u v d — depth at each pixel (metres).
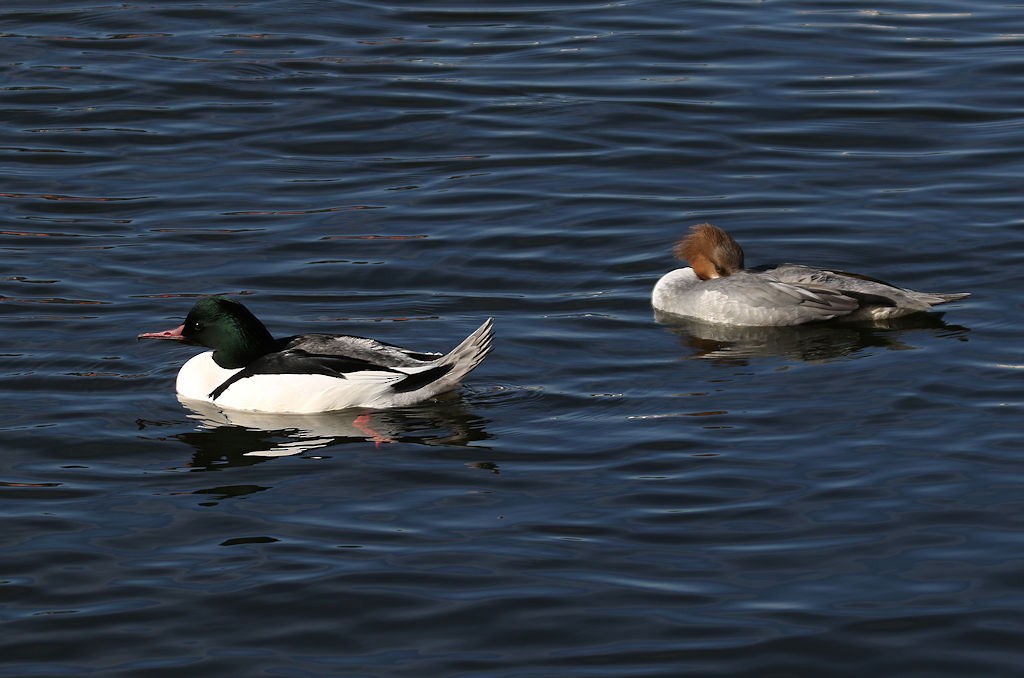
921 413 14.47
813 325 17.06
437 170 21.42
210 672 10.51
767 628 10.92
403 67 24.83
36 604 11.36
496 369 15.77
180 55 25.12
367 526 12.54
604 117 23.03
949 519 12.40
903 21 26.73
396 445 14.09
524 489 13.15
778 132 22.53
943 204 20.03
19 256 18.55
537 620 11.09
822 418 14.43
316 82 24.22
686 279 17.61
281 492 13.20
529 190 20.72
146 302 17.36
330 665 10.58
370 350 15.23
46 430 14.41
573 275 18.33
